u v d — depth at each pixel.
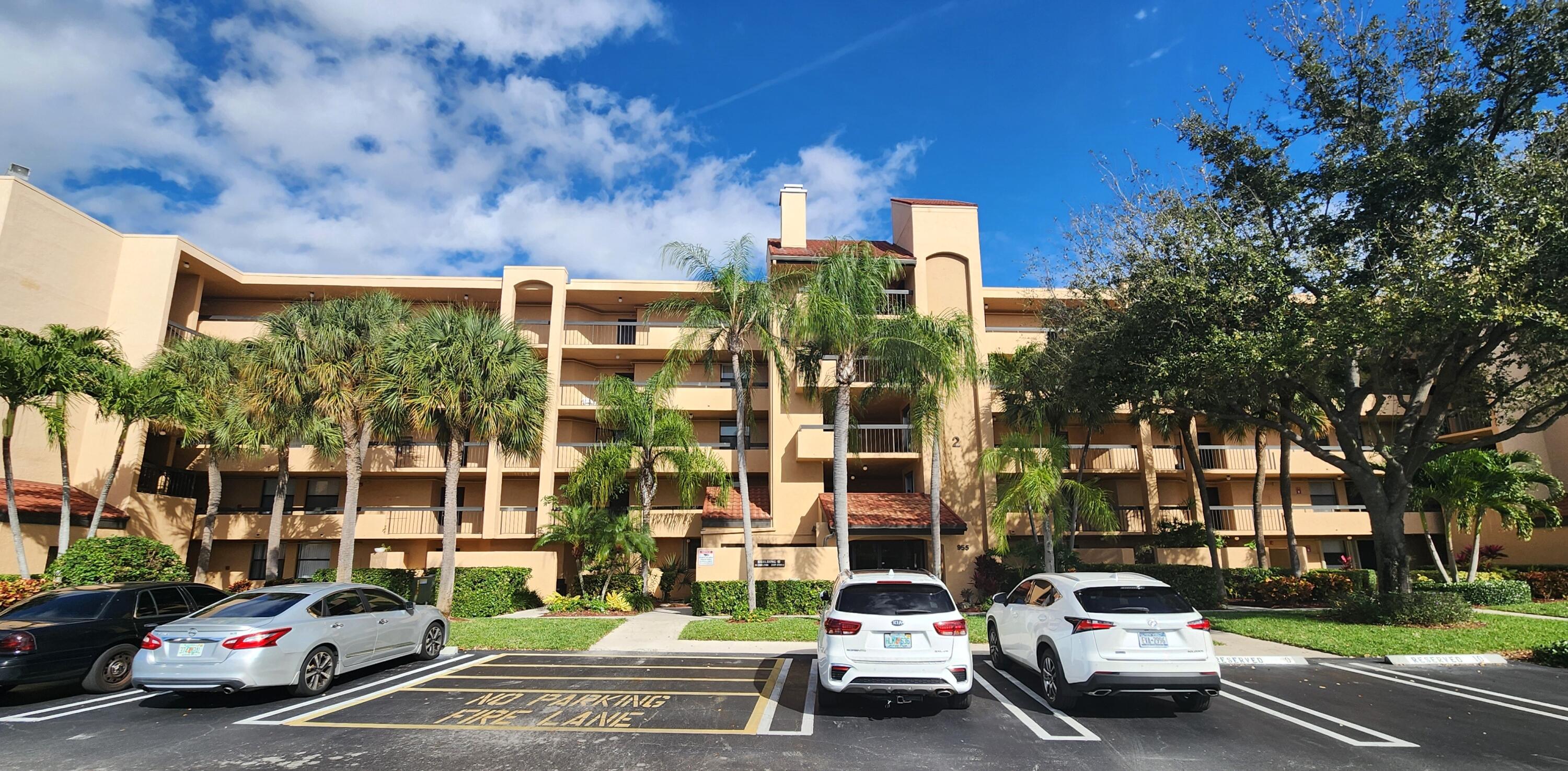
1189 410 18.92
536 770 6.81
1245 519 26.73
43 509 19.42
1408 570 16.47
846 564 17.41
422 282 27.47
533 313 28.75
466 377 18.86
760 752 7.36
